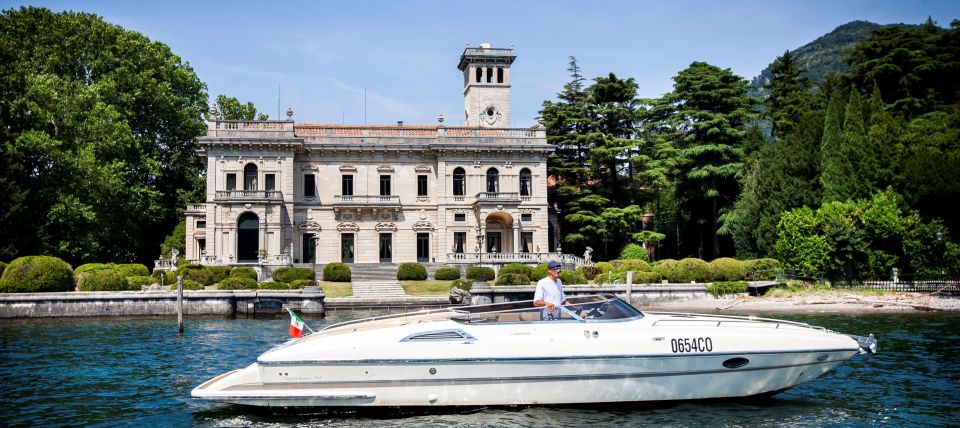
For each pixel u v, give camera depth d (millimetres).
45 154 51344
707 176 64875
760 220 56969
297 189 64312
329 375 15328
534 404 15641
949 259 47312
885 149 53188
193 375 20219
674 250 73625
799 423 14773
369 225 65375
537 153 66125
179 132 68688
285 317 40312
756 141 68625
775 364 15977
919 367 20516
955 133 54969
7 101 51125
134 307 39781
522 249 65812
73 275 43469
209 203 60094
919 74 67000
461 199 65562
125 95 61156
